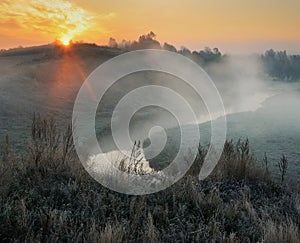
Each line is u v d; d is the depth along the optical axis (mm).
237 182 7195
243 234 4664
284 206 6078
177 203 5664
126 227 4449
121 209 5105
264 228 4625
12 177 5699
